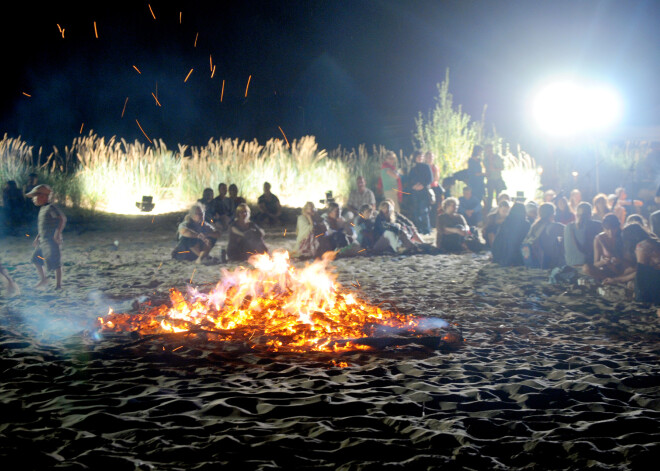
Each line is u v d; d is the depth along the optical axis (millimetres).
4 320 6965
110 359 5555
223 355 5641
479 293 8531
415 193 15211
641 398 4566
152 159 20125
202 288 8938
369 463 3518
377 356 5691
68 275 9992
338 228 12523
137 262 11383
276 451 3680
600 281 8609
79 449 3732
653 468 3471
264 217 17234
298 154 22344
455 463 3553
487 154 15773
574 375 5129
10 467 3484
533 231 10578
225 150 21859
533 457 3629
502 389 4789
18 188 16516
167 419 4172
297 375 5117
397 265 10945
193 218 11547
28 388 4773
